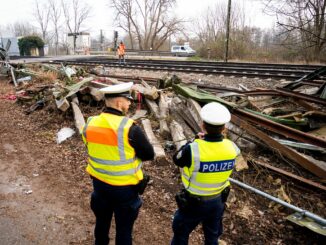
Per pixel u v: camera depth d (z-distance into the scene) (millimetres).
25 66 17094
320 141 5781
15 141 7066
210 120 2742
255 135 6070
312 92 10320
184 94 7344
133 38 61906
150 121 7594
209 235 3197
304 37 9797
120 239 3160
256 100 9148
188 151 2834
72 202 4680
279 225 4293
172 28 57594
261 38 33062
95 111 8383
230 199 4703
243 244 3992
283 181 5195
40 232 4008
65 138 6953
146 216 4395
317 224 4008
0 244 3754
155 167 5617
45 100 9383
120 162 2850
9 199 4730
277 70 15531
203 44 37344
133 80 12367
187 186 2969
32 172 5590
